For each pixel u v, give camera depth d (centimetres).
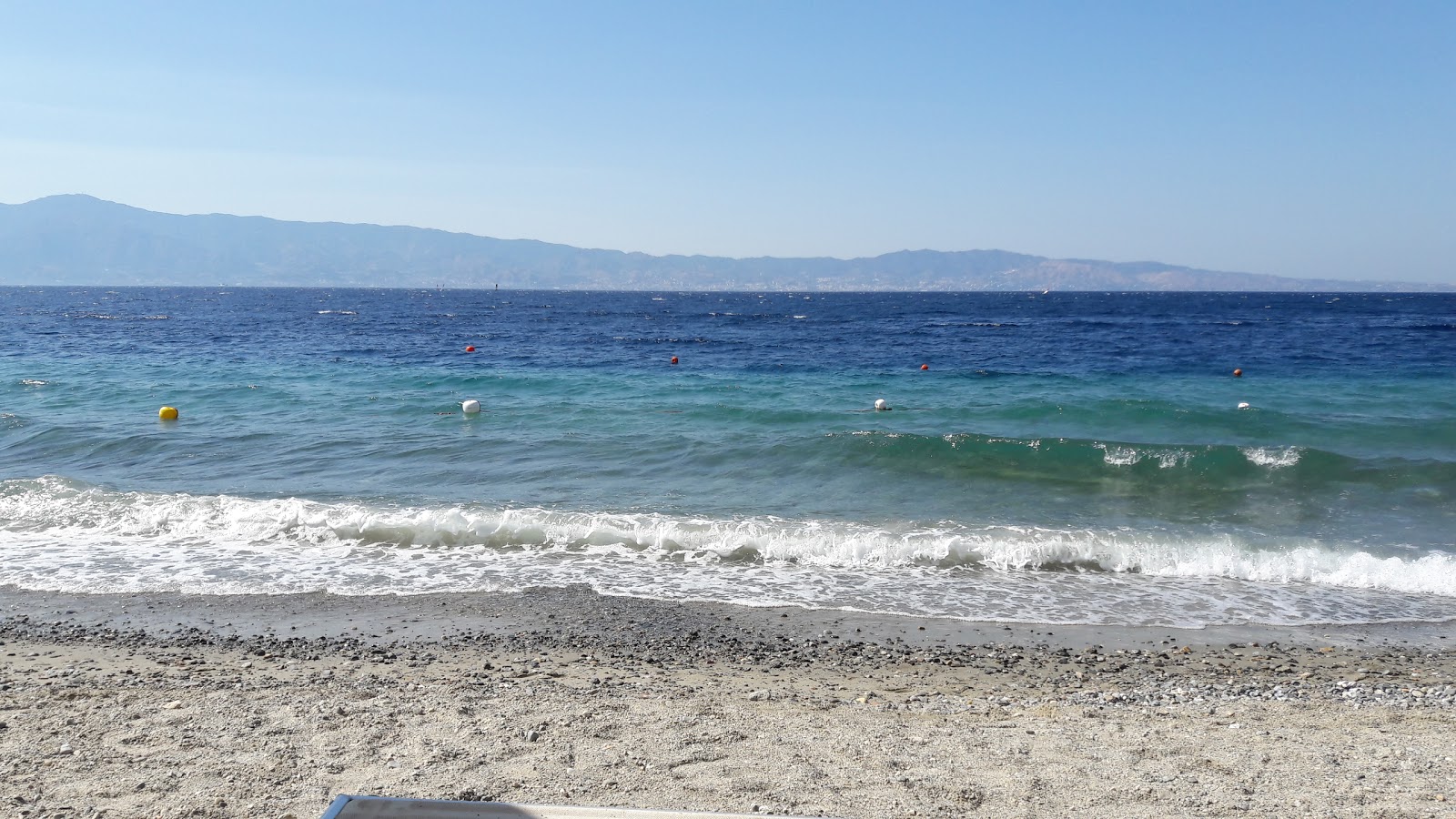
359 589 952
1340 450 1619
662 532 1125
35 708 575
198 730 531
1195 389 2452
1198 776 468
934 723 567
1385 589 965
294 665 720
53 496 1282
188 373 2916
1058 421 1936
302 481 1433
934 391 2466
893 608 907
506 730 534
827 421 1941
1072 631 844
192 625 838
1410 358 3362
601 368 3253
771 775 466
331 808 318
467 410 2028
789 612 890
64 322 6925
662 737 524
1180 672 732
